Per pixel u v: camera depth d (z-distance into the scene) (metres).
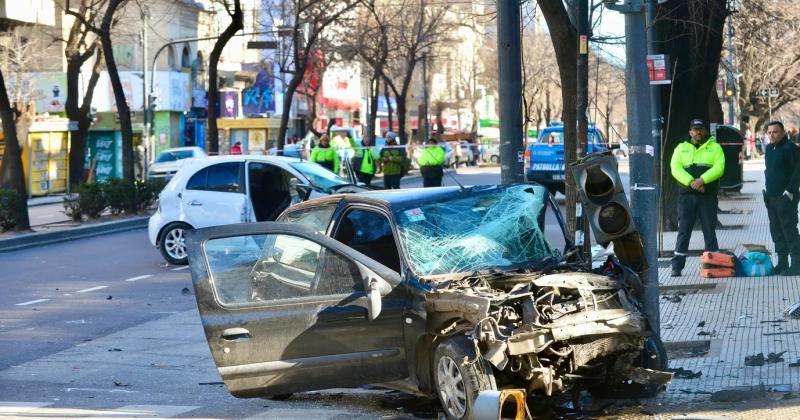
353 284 11.90
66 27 79.62
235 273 12.03
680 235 21.91
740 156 43.38
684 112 30.39
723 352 14.49
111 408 13.73
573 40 20.02
